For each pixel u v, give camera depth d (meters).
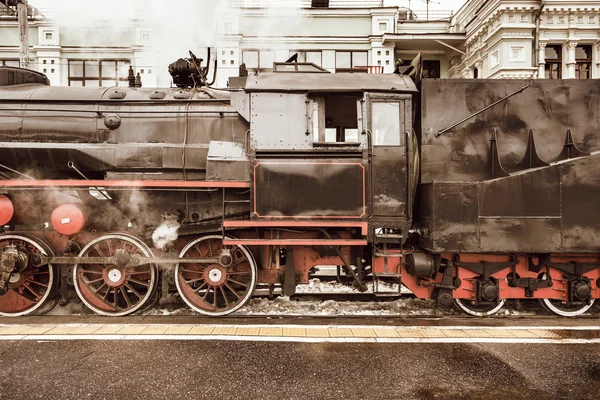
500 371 3.28
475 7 13.76
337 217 4.38
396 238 4.54
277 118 4.52
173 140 4.94
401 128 4.57
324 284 6.26
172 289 5.00
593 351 3.70
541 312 5.04
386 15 13.95
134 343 3.77
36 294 4.74
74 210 4.48
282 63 5.04
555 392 2.96
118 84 13.94
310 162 4.38
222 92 5.36
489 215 4.41
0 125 4.87
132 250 4.79
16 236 4.62
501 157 4.85
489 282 4.75
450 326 4.38
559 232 4.40
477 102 4.86
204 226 4.68
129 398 2.83
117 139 4.93
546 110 4.89
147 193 4.82
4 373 3.18
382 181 4.50
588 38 12.23
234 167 4.42
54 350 3.61
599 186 4.43
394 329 4.25
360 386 3.03
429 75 15.28
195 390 2.95
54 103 5.00
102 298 4.75
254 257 4.90
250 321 4.52
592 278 4.84
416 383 3.08
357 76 4.78
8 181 4.34
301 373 3.22
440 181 4.47
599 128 4.88
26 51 10.11
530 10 12.02
